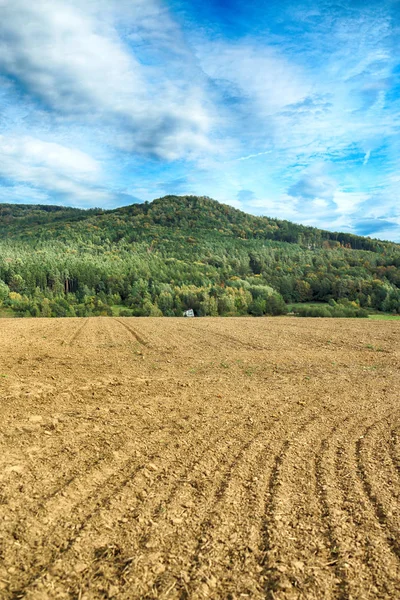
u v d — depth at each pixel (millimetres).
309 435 5535
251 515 3447
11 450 4359
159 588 2555
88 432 5148
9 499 3398
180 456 4613
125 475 4039
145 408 6395
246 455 4750
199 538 3094
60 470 4020
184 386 8070
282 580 2672
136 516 3336
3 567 2625
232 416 6230
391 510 3588
